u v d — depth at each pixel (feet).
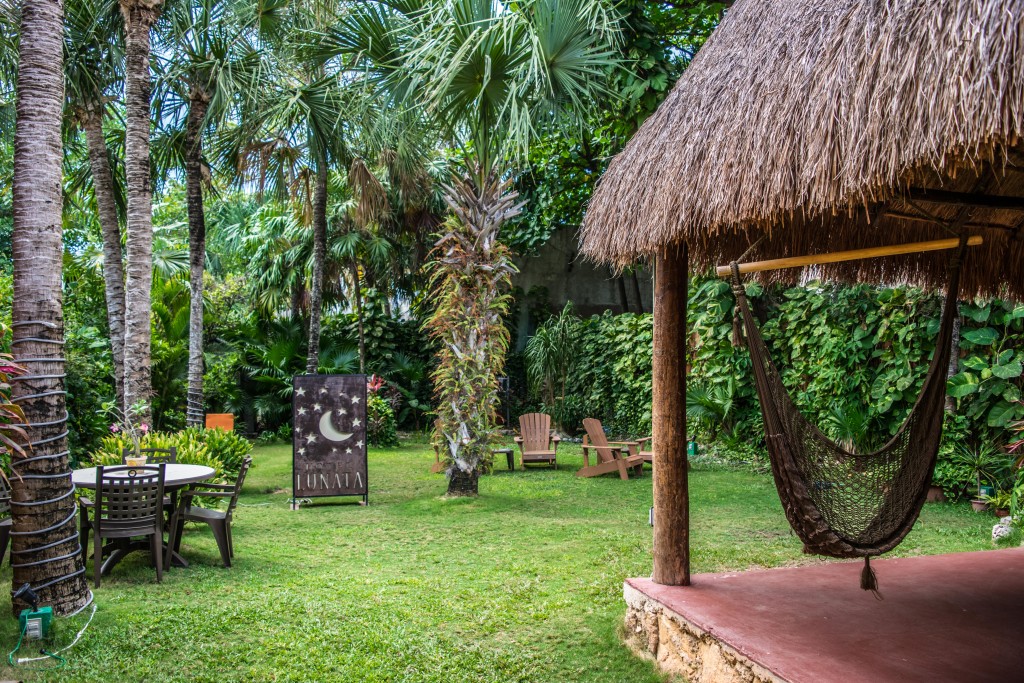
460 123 25.62
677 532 12.88
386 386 50.06
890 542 10.90
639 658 12.17
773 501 24.40
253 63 30.86
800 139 8.32
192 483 18.34
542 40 21.81
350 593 15.37
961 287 16.31
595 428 31.60
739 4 13.08
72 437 29.78
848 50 8.14
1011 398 21.84
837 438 26.45
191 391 31.24
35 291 13.55
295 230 47.14
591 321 44.65
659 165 11.22
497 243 27.55
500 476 31.60
